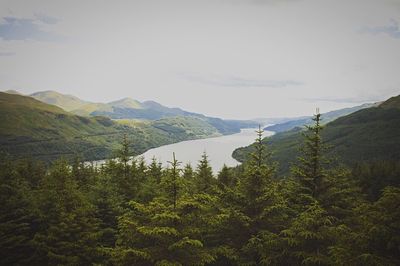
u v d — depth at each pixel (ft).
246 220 67.46
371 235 47.67
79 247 74.49
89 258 74.08
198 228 58.13
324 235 58.08
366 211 53.26
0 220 81.97
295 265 61.00
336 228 55.42
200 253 57.62
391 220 47.32
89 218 83.51
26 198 89.20
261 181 70.64
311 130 73.41
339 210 71.51
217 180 121.19
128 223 57.52
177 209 57.72
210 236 70.74
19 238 79.05
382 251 47.67
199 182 125.29
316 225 59.11
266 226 69.21
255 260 65.31
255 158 80.53
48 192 85.81
